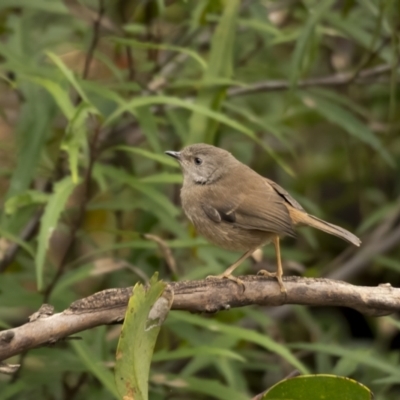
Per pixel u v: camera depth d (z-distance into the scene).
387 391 12.54
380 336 13.39
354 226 16.12
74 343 8.17
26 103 9.96
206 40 12.13
